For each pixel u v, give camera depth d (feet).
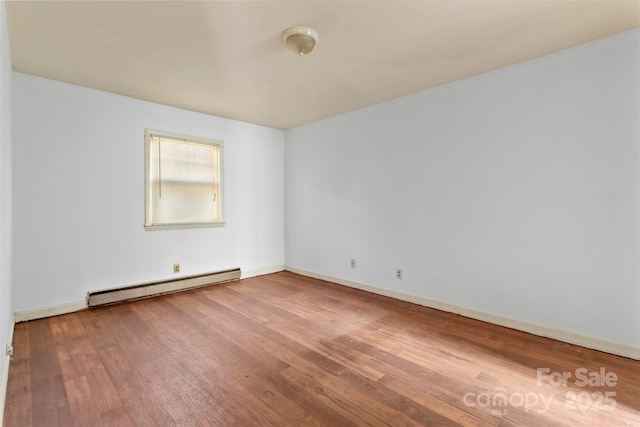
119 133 11.33
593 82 7.67
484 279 9.62
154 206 12.33
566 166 8.11
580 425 5.18
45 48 7.93
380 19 6.69
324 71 9.30
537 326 8.61
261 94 11.26
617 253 7.45
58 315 10.05
